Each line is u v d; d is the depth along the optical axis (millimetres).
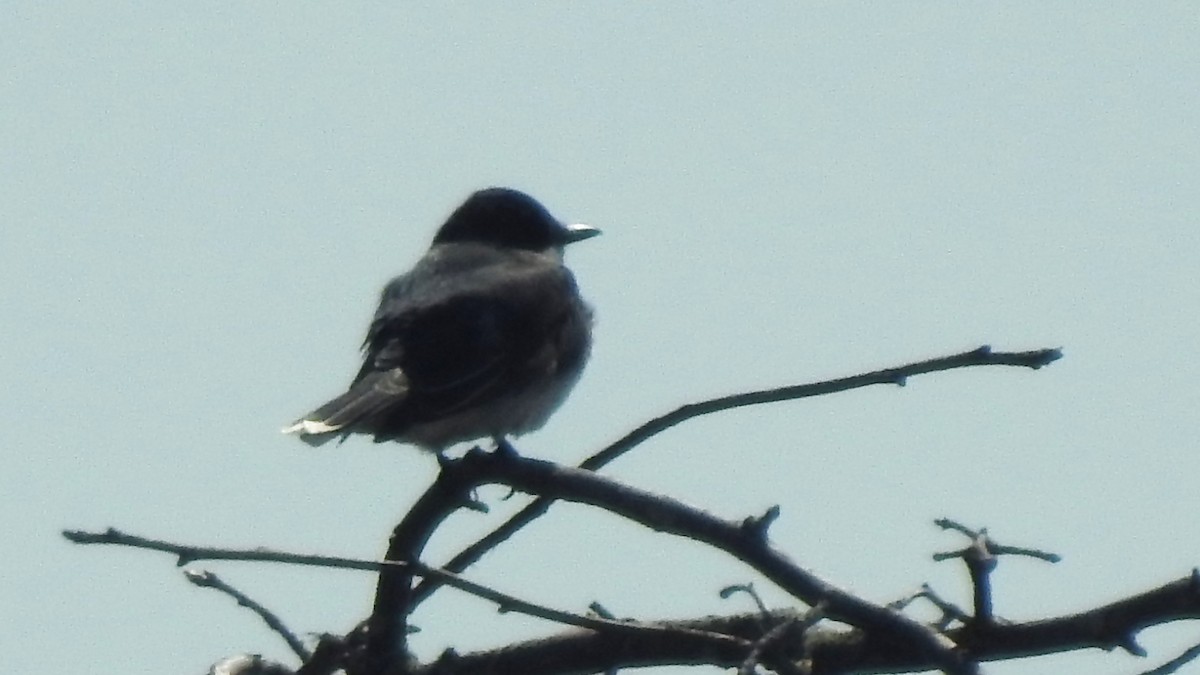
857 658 11000
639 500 10320
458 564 11227
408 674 11344
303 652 11250
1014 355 10156
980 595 10258
